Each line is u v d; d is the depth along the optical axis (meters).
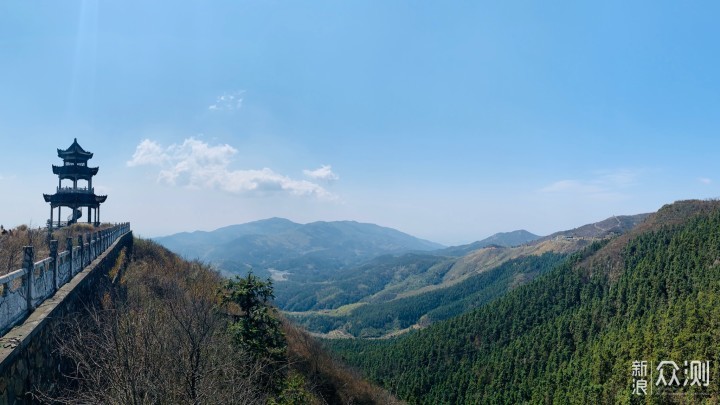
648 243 110.12
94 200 42.72
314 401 25.56
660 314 76.25
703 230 95.56
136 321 11.70
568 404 70.25
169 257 39.78
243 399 11.69
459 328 117.44
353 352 124.62
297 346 35.31
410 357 110.38
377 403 38.81
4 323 8.12
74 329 11.50
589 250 133.25
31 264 9.75
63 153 43.66
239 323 18.73
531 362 91.50
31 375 8.48
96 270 17.28
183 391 10.56
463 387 92.94
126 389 8.86
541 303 114.25
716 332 59.31
